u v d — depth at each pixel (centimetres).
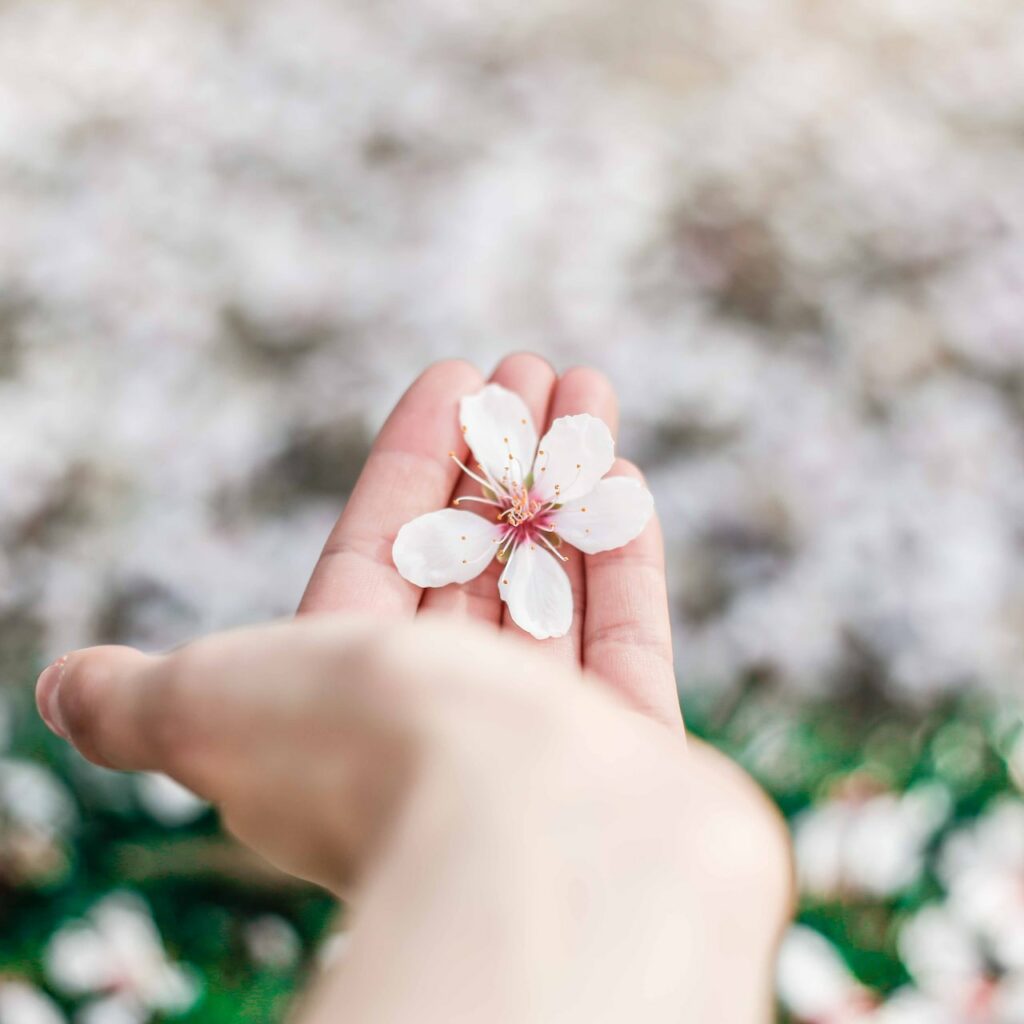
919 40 61
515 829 22
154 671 26
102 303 47
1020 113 58
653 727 25
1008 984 34
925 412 45
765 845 24
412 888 21
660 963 21
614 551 31
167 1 59
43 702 27
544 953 20
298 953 35
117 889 35
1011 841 36
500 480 32
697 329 47
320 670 24
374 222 49
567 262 48
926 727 40
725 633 41
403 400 33
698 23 60
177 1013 34
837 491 43
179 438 45
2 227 49
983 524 43
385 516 32
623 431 44
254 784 25
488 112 54
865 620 42
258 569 42
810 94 57
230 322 47
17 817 36
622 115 54
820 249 50
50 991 34
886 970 34
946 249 50
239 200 50
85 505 44
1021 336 47
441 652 24
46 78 55
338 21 58
